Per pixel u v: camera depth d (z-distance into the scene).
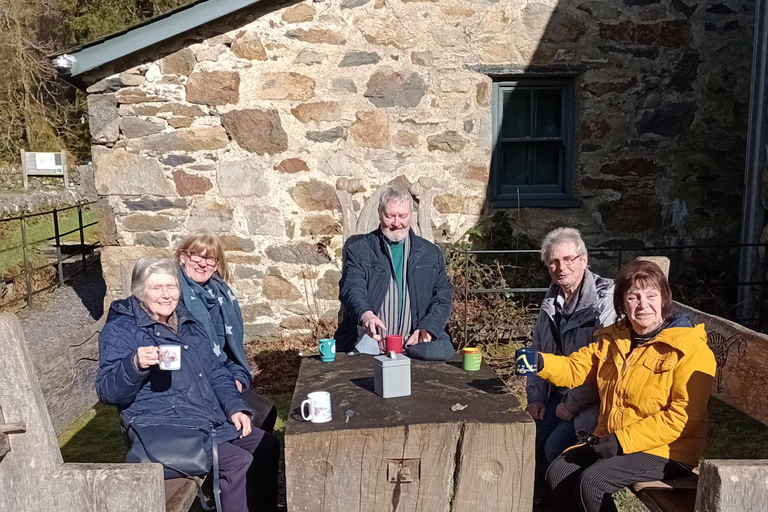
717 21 5.83
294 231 5.64
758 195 5.54
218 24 5.37
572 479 2.60
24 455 1.96
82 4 16.19
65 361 2.57
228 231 5.61
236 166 5.54
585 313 2.97
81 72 5.15
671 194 6.00
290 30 5.45
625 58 5.80
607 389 2.62
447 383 2.78
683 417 2.39
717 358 2.94
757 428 4.00
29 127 16.02
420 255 3.65
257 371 5.12
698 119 5.94
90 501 1.97
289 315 5.72
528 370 2.58
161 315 2.72
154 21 5.13
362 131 5.62
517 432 2.27
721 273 6.07
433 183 5.75
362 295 3.50
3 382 1.93
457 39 5.63
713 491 1.89
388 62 5.58
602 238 5.99
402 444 2.27
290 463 2.25
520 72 5.71
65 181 15.53
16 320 1.95
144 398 2.68
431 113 5.68
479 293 5.43
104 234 5.54
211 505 3.07
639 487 2.42
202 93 5.43
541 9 5.67
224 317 3.28
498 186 6.04
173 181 5.51
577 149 5.94
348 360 3.20
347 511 2.30
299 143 5.57
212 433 2.72
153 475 1.97
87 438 4.02
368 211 4.58
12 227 11.30
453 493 2.31
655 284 2.49
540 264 5.72
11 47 14.99
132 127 5.42
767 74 5.38
